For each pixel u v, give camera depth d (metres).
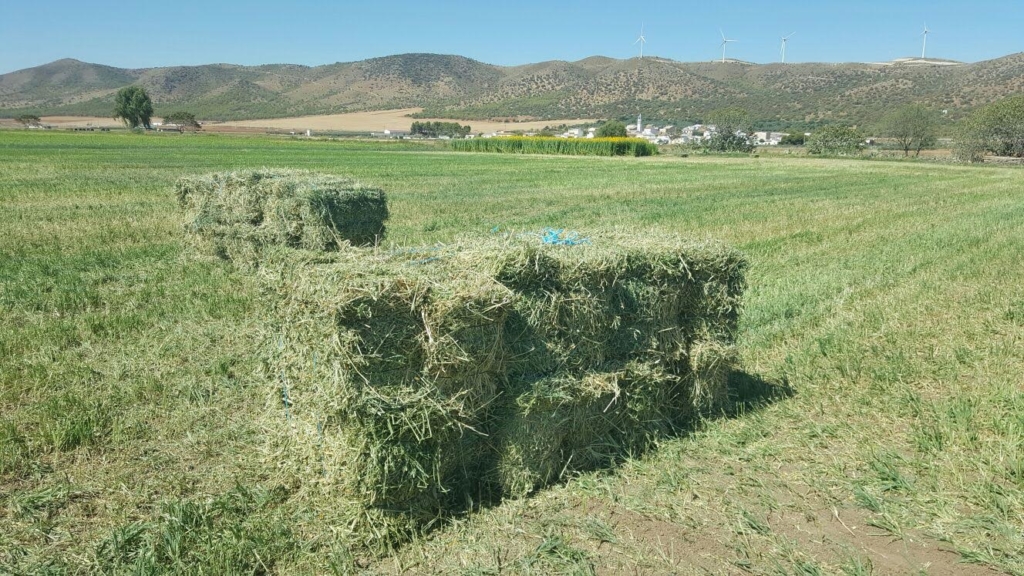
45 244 11.48
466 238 4.84
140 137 71.00
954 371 6.14
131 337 6.78
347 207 10.22
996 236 13.98
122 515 3.85
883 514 3.97
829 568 3.52
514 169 36.84
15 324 7.09
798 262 11.29
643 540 3.76
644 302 4.75
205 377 5.77
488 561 3.55
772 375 6.22
